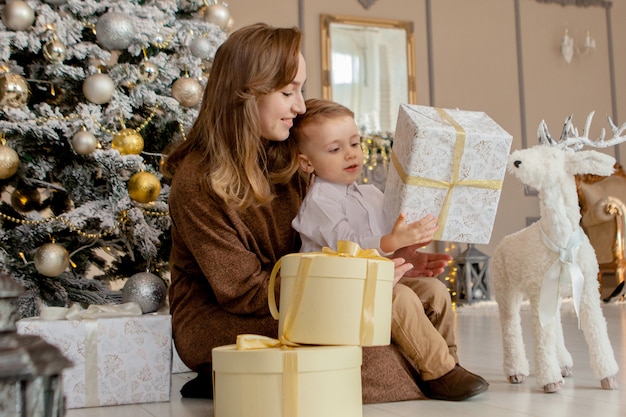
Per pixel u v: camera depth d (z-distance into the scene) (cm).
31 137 239
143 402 171
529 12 733
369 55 662
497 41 716
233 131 167
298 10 645
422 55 686
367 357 162
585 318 177
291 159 180
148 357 172
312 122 180
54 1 243
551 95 732
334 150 178
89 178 252
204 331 170
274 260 173
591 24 759
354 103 654
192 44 263
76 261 272
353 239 162
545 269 175
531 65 728
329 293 133
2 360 69
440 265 187
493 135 154
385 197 173
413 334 164
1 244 244
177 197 166
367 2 668
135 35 247
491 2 718
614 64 763
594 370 177
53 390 74
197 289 178
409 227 150
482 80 705
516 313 191
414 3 688
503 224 689
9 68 241
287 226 178
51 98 263
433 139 151
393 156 167
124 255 281
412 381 166
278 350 128
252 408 127
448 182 155
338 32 654
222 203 162
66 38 243
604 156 172
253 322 164
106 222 236
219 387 133
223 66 172
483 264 605
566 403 158
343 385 130
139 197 235
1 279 74
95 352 168
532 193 704
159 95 265
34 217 240
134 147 240
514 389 179
